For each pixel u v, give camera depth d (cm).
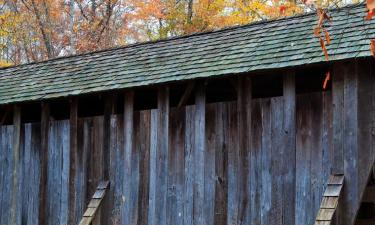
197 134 811
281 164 738
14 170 1007
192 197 808
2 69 1135
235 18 1889
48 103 968
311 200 711
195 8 2161
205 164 802
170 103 948
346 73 696
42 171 966
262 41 799
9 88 1023
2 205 1019
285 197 731
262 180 751
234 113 783
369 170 671
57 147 955
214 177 791
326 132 710
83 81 924
